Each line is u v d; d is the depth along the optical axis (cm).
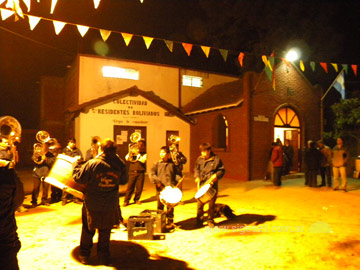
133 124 1579
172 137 682
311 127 1538
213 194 613
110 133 1530
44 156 809
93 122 1498
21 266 429
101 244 445
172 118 1672
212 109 1474
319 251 500
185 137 1702
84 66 1570
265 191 1055
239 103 1323
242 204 848
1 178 274
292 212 756
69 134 1834
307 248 514
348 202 867
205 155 631
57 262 446
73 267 430
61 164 521
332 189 1089
